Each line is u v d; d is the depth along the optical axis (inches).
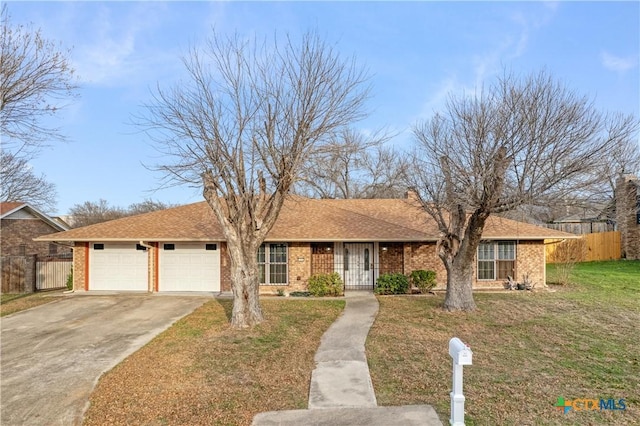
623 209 1042.7
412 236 660.7
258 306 451.8
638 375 295.9
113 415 244.7
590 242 1031.0
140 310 554.6
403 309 528.1
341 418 229.9
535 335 400.2
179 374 306.2
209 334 413.1
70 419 245.1
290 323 452.8
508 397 256.5
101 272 717.9
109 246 718.5
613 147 386.9
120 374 311.9
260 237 442.6
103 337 423.8
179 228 714.8
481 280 683.4
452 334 406.0
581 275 793.6
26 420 245.6
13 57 431.2
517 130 386.9
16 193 1182.9
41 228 1062.4
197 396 266.2
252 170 432.5
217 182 435.2
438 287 696.4
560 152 378.0
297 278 688.4
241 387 278.8
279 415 235.8
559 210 474.6
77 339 418.6
